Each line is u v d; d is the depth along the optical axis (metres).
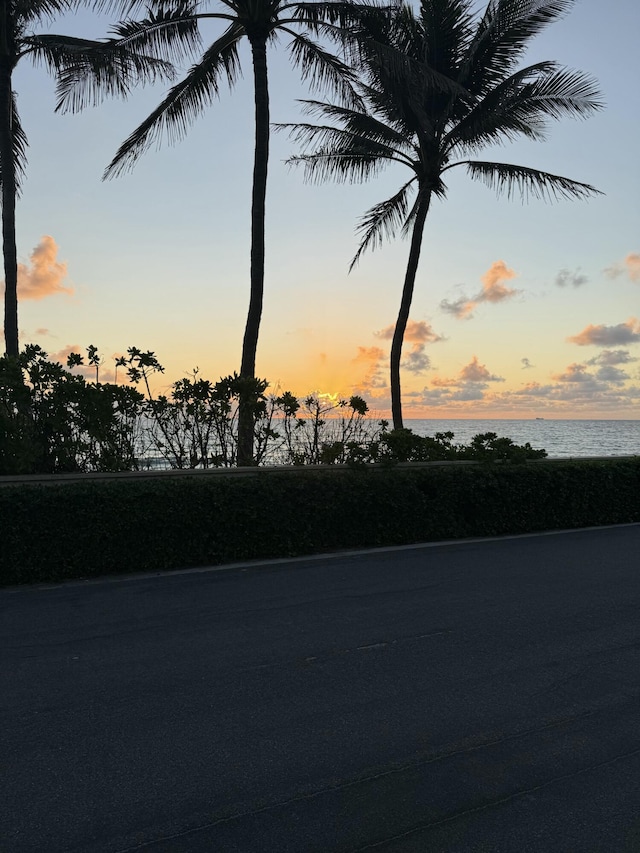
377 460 12.30
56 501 8.29
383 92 18.78
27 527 8.11
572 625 6.41
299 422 12.84
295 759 3.90
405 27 17.91
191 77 15.84
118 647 5.79
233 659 5.50
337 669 5.28
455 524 11.22
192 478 9.56
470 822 3.31
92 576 8.45
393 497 10.67
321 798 3.51
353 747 4.05
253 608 6.98
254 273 14.72
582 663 5.43
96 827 3.26
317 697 4.76
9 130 15.28
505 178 18.88
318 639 5.99
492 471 11.83
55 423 10.49
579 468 12.63
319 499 10.04
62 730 4.26
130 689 4.89
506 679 5.09
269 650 5.71
